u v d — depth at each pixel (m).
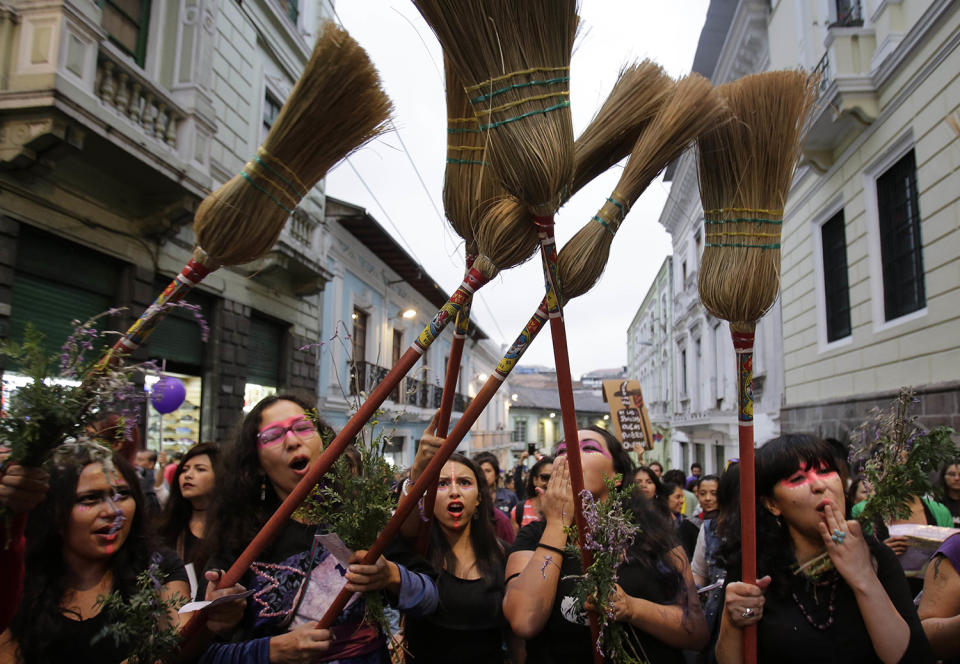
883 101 7.02
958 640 2.02
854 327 7.81
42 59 5.23
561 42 1.55
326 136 1.83
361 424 1.69
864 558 1.76
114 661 1.68
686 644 1.99
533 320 1.72
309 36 11.05
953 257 5.81
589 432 2.40
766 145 1.83
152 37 7.18
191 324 7.94
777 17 9.98
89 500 1.75
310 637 1.69
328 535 1.72
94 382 1.50
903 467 1.76
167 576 1.92
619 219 1.74
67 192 5.92
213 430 8.07
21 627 1.63
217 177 8.21
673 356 21.64
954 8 5.75
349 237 12.21
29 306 5.67
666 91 1.87
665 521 2.27
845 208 8.02
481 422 26.33
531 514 4.41
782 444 1.95
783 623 1.87
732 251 1.83
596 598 1.70
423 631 2.41
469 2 1.51
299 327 10.62
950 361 5.85
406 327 16.33
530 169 1.52
